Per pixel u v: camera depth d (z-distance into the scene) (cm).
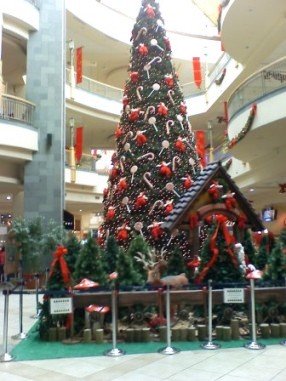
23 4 1475
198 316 638
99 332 572
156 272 643
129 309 608
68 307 539
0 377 445
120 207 789
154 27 870
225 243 617
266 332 580
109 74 2811
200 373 441
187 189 776
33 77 1516
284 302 602
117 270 611
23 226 1209
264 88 1162
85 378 435
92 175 2289
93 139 2670
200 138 2075
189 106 2433
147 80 834
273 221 2277
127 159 800
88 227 3216
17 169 1512
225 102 2116
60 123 1509
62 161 1494
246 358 491
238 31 1562
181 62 2730
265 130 1194
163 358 498
